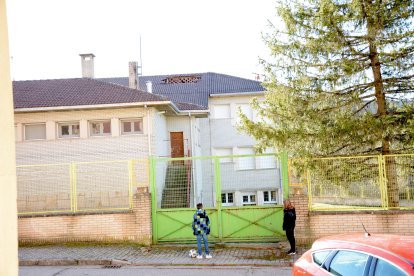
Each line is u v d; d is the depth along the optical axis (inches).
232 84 1389.0
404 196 553.3
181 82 1466.5
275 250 545.0
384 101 592.1
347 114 580.7
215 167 584.4
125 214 586.9
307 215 555.2
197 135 1227.2
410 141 560.1
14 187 129.4
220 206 580.1
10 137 128.2
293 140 577.0
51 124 911.7
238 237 575.5
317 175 565.0
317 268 222.1
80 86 992.2
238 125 617.0
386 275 180.9
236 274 447.2
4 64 127.0
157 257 524.4
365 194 557.9
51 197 749.9
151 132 903.7
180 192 656.4
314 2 587.8
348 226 546.9
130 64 1112.8
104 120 918.4
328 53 568.7
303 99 593.9
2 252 122.0
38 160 908.6
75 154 907.4
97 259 513.0
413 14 545.6
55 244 590.2
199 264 493.4
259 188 812.6
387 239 211.2
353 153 601.3
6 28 128.6
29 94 965.2
